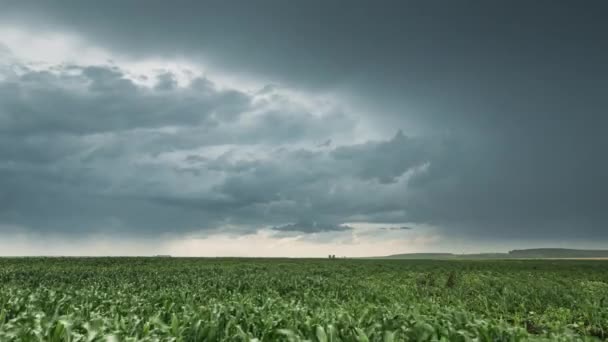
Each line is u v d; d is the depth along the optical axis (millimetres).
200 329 8164
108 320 8914
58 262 46625
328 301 14930
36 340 7340
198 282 21938
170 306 10969
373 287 21125
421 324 8250
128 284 20953
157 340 7500
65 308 11758
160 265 44031
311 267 43281
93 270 33219
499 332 8359
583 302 15773
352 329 8266
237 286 20812
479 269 44812
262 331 8664
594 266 55250
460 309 11477
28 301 12148
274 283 22312
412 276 31047
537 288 20609
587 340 8516
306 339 8023
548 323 12477
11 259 50906
